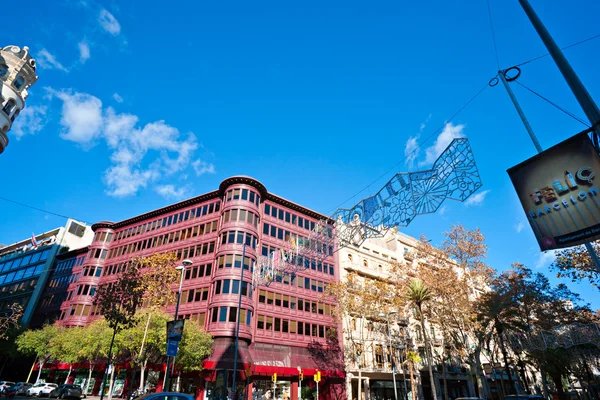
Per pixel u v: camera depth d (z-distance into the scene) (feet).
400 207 31.71
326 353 142.51
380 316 155.53
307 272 154.92
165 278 114.93
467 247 127.24
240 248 137.39
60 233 229.45
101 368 139.64
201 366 112.98
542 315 120.37
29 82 129.49
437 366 172.65
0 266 253.03
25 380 176.35
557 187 22.89
